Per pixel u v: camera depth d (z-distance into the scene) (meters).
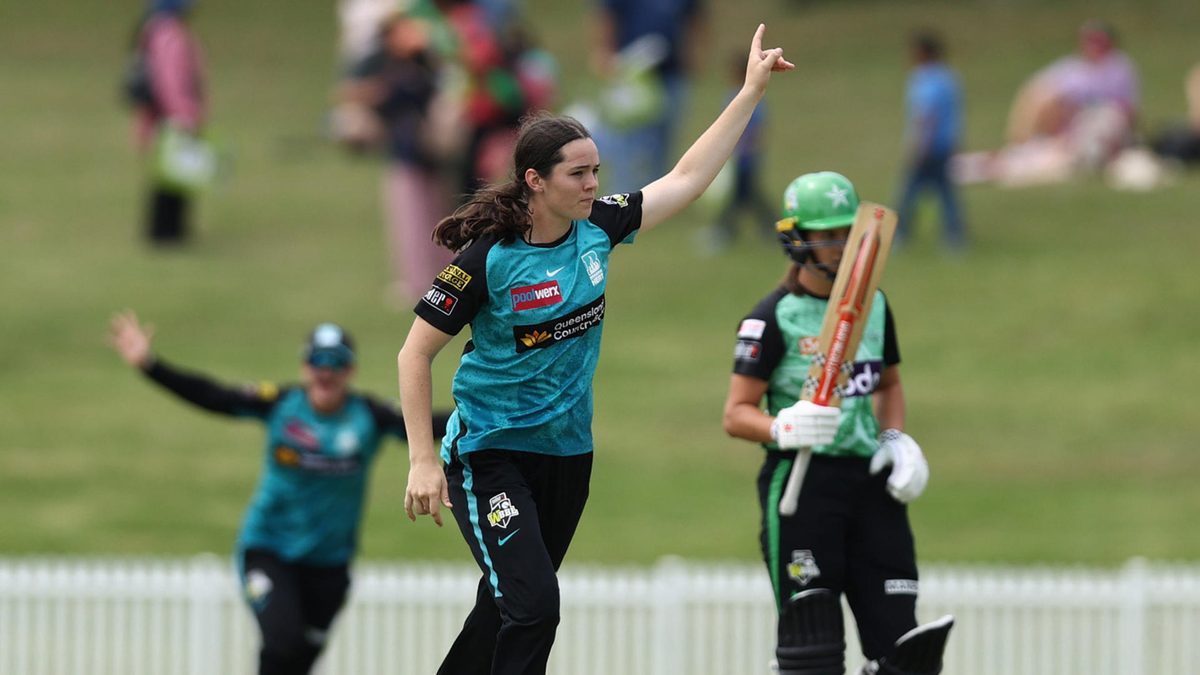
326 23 143.38
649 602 38.31
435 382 64.44
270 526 32.38
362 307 72.69
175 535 52.09
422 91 70.88
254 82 124.50
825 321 21.38
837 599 21.16
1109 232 78.00
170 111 80.12
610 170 77.62
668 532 51.16
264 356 66.56
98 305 73.25
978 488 54.31
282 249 81.69
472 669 20.94
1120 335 66.62
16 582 39.09
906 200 75.38
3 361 67.50
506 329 19.11
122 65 129.62
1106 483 54.56
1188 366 63.62
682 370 65.12
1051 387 62.19
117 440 60.31
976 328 67.56
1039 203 82.69
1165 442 57.56
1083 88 88.06
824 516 22.28
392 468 58.72
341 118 100.88
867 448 22.39
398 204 72.38
